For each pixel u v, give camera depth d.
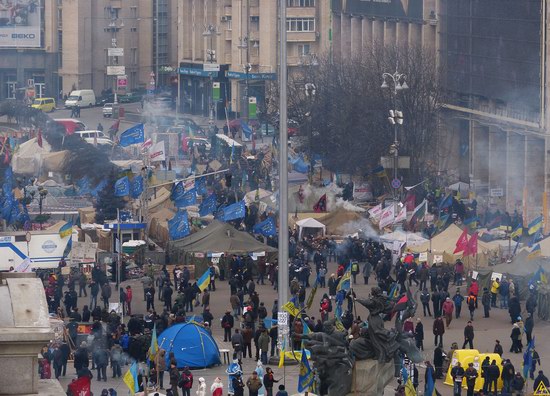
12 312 38.12
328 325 83.62
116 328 149.00
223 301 189.12
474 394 132.38
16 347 37.62
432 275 184.75
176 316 153.75
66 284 197.50
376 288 83.88
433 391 121.12
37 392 38.00
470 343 152.12
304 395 94.44
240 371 129.12
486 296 176.62
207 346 144.62
